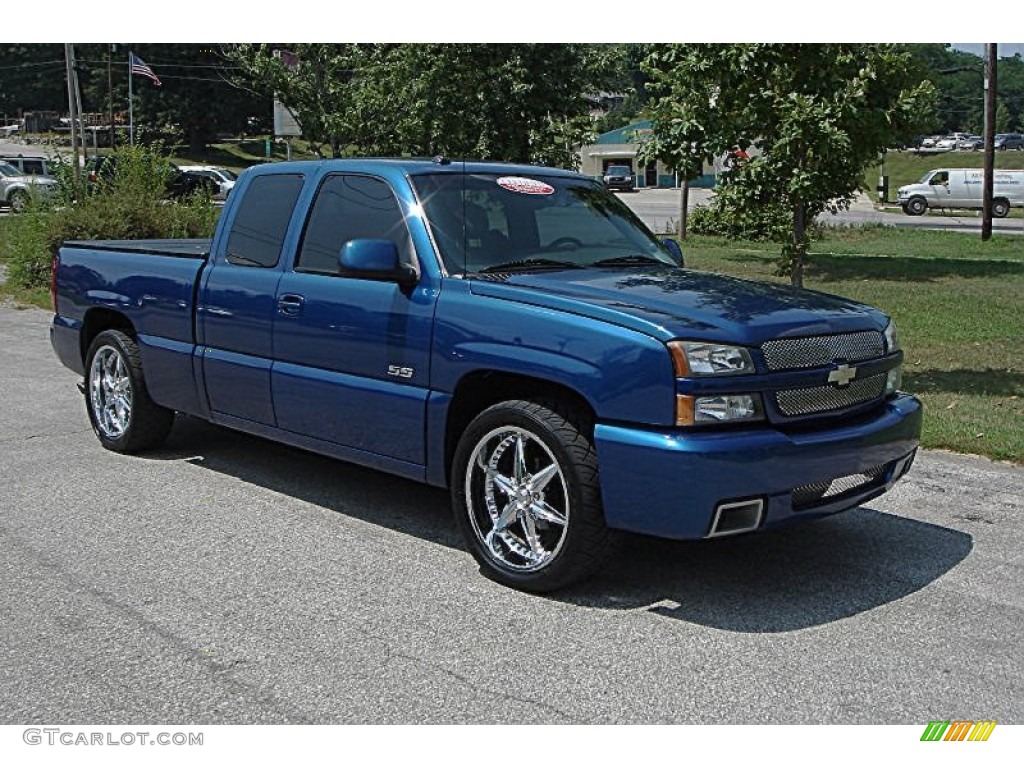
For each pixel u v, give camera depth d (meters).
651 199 53.72
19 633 4.35
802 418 4.61
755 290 5.25
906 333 12.65
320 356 5.67
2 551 5.30
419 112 16.52
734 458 4.30
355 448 5.57
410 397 5.19
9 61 91.44
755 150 10.34
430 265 5.24
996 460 7.13
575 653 4.19
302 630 4.39
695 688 3.91
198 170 43.09
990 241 29.41
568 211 5.96
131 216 17.34
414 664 4.09
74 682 3.94
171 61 79.38
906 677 4.00
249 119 82.38
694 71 9.54
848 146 9.45
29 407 8.68
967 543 5.52
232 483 6.54
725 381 4.38
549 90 16.55
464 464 4.98
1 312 14.77
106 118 80.88
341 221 5.77
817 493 4.67
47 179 37.38
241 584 4.88
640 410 4.38
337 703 3.80
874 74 9.48
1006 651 4.23
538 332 4.69
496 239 5.49
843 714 3.74
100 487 6.43
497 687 3.91
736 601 4.73
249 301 6.09
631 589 4.86
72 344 7.61
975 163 79.50
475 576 5.01
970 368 10.41
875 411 5.02
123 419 7.20
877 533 5.67
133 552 5.30
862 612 4.61
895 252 25.88
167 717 3.70
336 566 5.12
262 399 6.06
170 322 6.70
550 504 4.77
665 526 4.37
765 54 9.39
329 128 20.19
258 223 6.27
